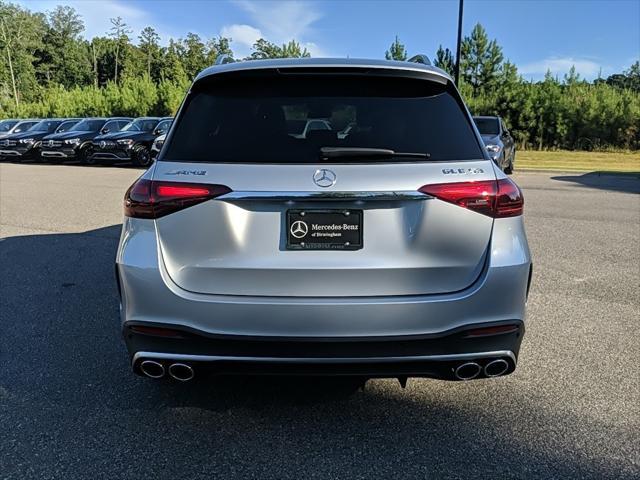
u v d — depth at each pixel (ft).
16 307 14.57
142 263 7.87
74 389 10.16
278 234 7.73
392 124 8.38
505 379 10.59
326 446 8.43
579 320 13.64
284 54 169.48
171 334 7.83
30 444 8.45
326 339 7.62
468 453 8.27
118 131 65.46
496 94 99.66
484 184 7.89
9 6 282.97
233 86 8.91
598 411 9.43
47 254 20.29
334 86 8.80
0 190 39.60
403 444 8.49
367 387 10.28
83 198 35.32
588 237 23.45
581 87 98.02
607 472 7.82
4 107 190.39
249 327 7.68
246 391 10.11
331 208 7.68
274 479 7.68
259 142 8.10
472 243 7.87
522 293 8.05
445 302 7.70
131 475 7.74
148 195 7.95
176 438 8.64
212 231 7.76
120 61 329.31
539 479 7.68
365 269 7.70
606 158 78.38
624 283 16.76
